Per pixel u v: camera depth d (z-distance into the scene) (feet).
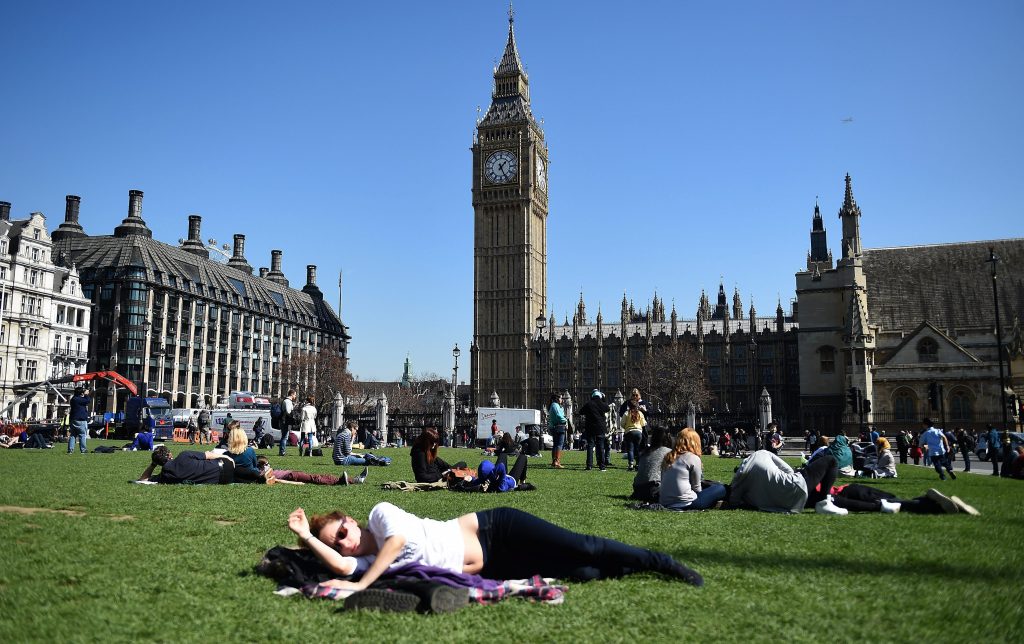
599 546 26.78
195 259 472.85
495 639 20.24
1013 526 39.68
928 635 20.26
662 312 590.55
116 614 21.86
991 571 28.07
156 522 38.55
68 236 442.50
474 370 558.15
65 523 36.99
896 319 340.18
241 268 554.87
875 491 48.21
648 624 21.48
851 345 291.38
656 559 26.86
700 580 26.25
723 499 48.65
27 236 336.70
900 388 287.28
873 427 281.33
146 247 426.10
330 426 251.39
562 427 96.53
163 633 20.43
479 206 570.87
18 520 37.42
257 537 34.37
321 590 24.26
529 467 98.73
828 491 46.78
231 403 247.50
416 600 23.06
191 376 446.19
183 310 443.73
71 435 111.24
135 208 454.40
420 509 45.68
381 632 20.75
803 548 32.94
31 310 337.93
